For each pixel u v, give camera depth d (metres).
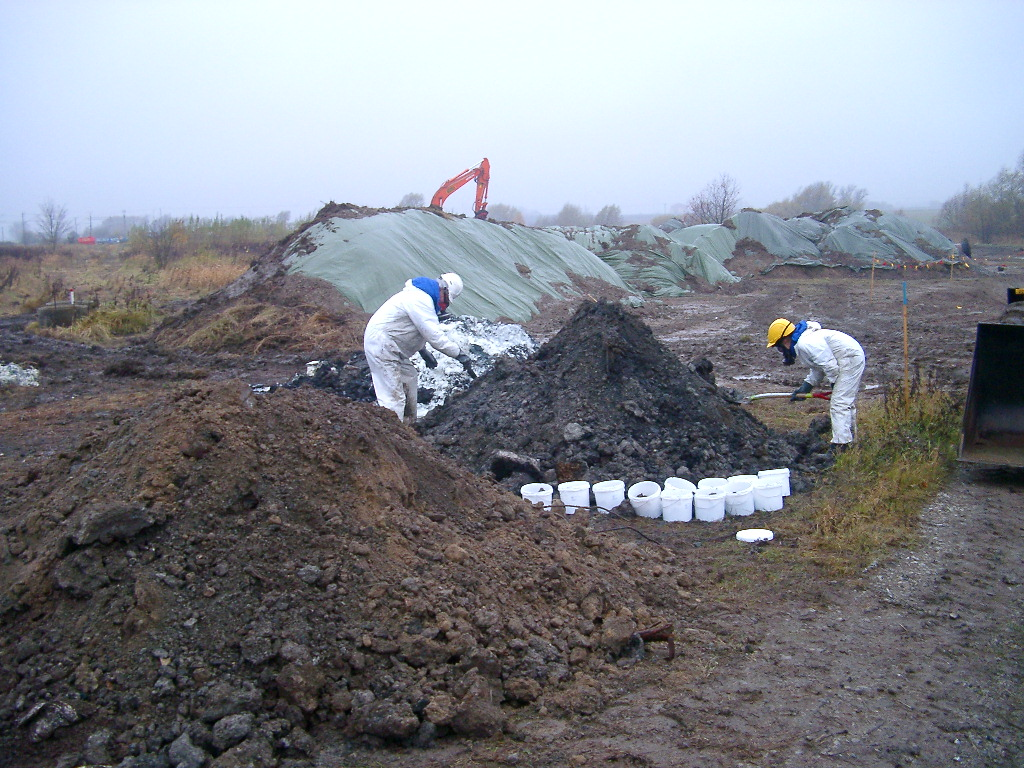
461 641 3.91
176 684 3.51
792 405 11.78
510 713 3.87
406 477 5.00
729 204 58.16
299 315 19.09
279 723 3.49
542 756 3.53
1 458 9.23
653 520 7.16
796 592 5.50
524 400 9.17
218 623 3.74
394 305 8.19
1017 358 8.38
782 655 4.59
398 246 21.88
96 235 121.94
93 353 17.64
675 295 31.67
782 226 41.38
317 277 20.56
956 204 73.12
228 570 3.93
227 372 15.44
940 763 3.59
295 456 4.55
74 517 4.06
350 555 4.15
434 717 3.59
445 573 4.34
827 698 4.11
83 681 3.47
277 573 3.97
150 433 4.48
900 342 18.48
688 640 4.75
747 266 38.59
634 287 32.25
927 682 4.30
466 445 8.69
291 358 16.78
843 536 6.42
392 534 4.42
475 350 12.40
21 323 23.27
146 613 3.69
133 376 14.94
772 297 30.19
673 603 5.20
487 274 23.91
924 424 9.20
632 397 8.77
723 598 5.41
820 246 40.44
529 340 13.70
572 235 35.66
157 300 29.00
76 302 25.86
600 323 9.61
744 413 9.52
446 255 23.20
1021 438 8.55
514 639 4.15
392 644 3.83
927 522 6.91
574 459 7.99
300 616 3.84
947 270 37.97
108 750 3.27
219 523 4.12
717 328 22.33
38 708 3.35
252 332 18.25
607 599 4.77
